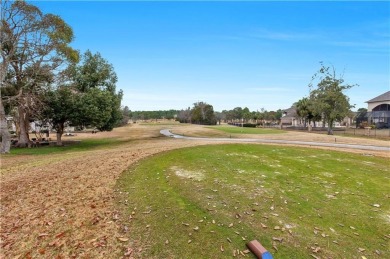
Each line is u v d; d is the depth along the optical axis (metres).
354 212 5.73
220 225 4.84
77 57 23.11
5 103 21.88
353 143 21.64
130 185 7.29
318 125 66.88
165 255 4.00
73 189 7.06
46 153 18.62
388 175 9.25
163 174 8.38
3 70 19.58
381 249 4.25
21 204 6.10
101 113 23.50
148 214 5.38
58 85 22.64
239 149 14.66
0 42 19.42
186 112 93.06
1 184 7.74
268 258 3.76
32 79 21.84
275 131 40.41
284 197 6.49
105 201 6.15
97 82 26.45
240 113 100.06
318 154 14.00
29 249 4.27
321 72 37.66
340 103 36.06
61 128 26.14
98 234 4.66
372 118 51.53
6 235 4.70
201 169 9.18
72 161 11.05
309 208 5.86
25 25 20.12
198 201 5.98
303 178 8.45
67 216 5.39
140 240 4.43
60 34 21.42
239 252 4.02
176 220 5.05
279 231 4.67
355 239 4.54
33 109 21.72
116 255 4.04
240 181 7.75
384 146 19.30
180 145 16.86
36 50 21.14
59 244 4.38
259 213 5.43
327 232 4.73
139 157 11.34
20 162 12.45
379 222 5.26
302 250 4.09
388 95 50.09
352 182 8.18
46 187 7.31
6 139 19.05
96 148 22.39
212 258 3.88
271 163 10.74
